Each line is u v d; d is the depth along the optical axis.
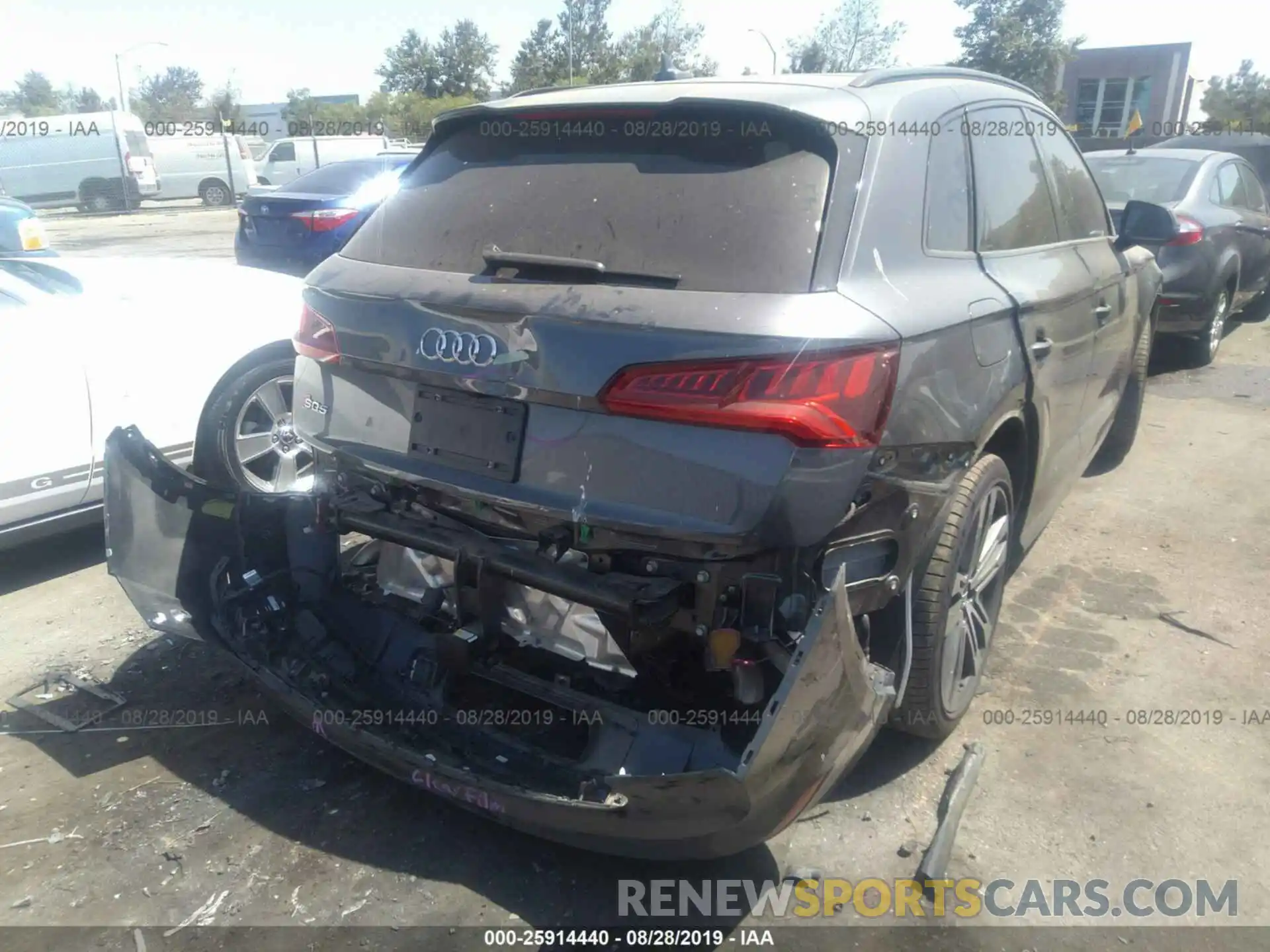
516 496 2.37
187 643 3.68
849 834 2.68
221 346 4.42
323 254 9.78
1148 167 7.76
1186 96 36.84
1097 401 4.14
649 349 2.16
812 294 2.19
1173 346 8.00
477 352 2.39
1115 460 5.56
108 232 20.08
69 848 2.62
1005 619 3.84
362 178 10.22
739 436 2.12
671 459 2.18
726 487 2.13
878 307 2.28
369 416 2.70
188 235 19.48
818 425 2.10
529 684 2.53
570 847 2.62
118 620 3.86
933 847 2.57
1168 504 4.99
